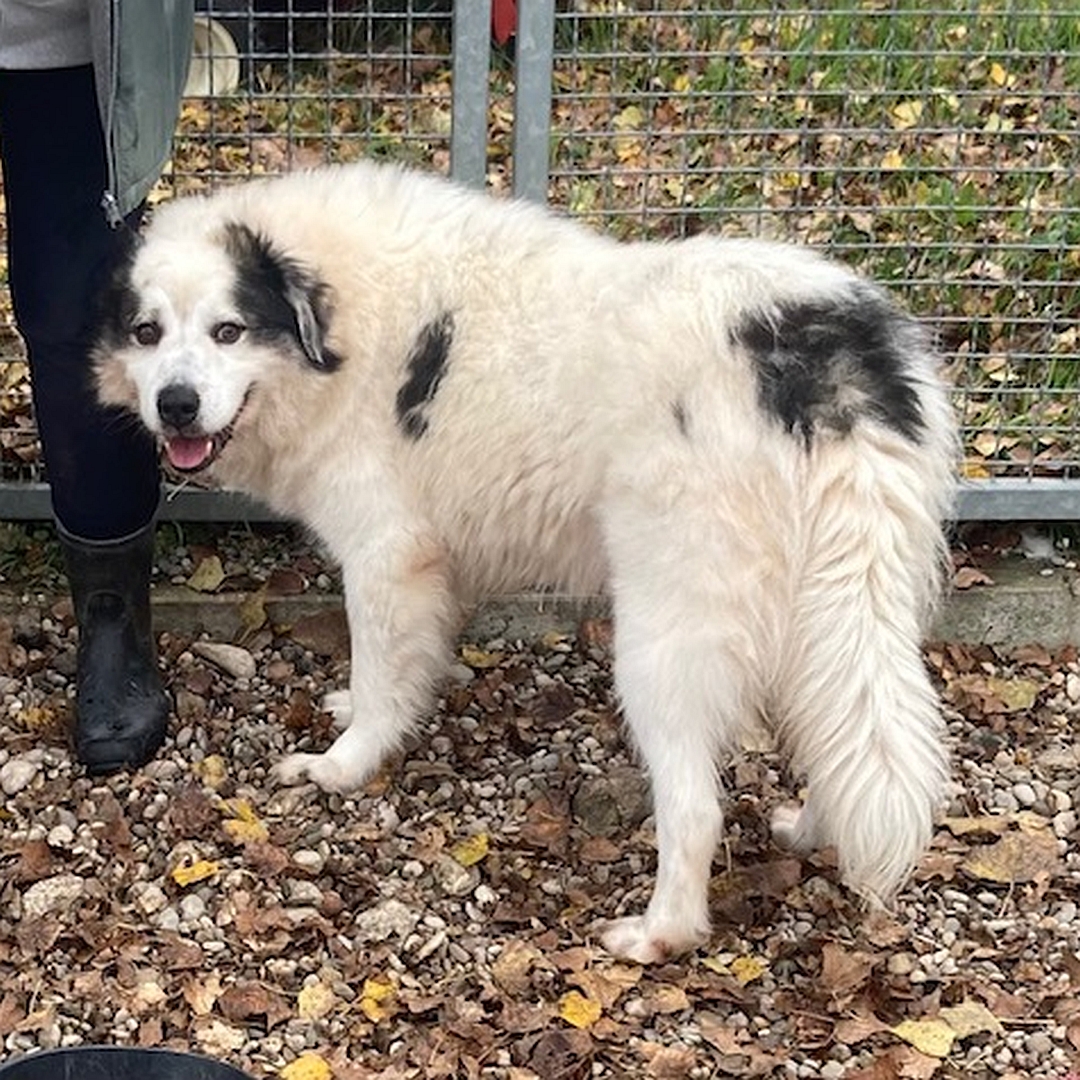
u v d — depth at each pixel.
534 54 2.56
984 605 2.73
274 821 2.37
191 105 3.42
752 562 2.03
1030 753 2.55
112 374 2.29
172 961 2.12
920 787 2.02
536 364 2.19
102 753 2.41
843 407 2.00
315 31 3.73
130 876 2.26
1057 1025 2.08
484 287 2.25
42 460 2.67
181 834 2.32
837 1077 2.00
